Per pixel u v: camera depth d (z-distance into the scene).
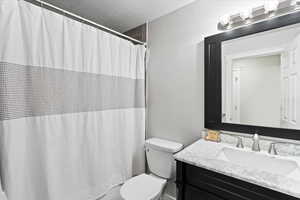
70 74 1.27
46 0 1.57
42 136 1.11
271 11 1.13
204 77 1.49
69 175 1.27
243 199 0.84
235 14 1.24
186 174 1.08
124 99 1.76
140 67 1.88
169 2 1.59
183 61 1.66
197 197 1.03
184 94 1.66
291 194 0.68
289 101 1.08
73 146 1.30
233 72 1.32
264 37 1.17
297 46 1.04
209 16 1.46
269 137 1.16
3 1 0.93
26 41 1.04
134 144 1.91
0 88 0.92
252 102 1.24
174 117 1.75
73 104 1.30
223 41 1.36
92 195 1.44
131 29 2.20
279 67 1.11
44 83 1.12
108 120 1.59
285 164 0.97
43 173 1.11
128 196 1.27
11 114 0.96
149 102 2.00
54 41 1.17
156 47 1.91
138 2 1.60
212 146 1.26
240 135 1.30
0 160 0.94
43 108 1.12
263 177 0.80
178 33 1.70
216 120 1.42
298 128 1.05
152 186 1.42
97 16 1.87
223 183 0.92
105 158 1.55
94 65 1.45
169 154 1.56
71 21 1.27
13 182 0.95
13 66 0.97
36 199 1.09
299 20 1.03
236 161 1.15
